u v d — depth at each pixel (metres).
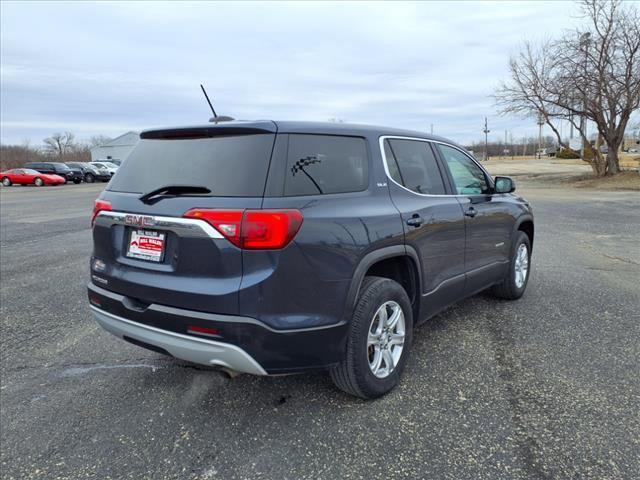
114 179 3.16
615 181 22.86
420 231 3.30
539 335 4.05
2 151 72.44
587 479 2.29
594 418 2.79
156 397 3.18
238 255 2.44
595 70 22.64
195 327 2.52
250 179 2.51
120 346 4.06
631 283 5.69
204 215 2.48
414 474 2.36
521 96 24.95
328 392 3.19
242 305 2.44
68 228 11.41
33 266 7.18
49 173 35.16
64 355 3.89
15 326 4.55
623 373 3.34
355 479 2.34
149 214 2.71
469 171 4.29
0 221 12.95
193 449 2.61
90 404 3.11
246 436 2.71
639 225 10.62
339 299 2.69
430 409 2.93
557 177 28.25
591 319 4.44
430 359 3.62
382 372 3.08
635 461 2.42
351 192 2.92
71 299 5.42
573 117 24.97
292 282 2.50
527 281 5.46
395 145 3.42
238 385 3.32
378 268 3.24
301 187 2.63
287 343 2.51
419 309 3.42
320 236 2.59
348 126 3.11
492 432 2.68
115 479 2.39
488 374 3.37
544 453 2.49
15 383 3.42
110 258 2.99
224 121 2.95
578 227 10.45
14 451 2.64
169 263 2.66
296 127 2.76
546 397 3.04
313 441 2.64
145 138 3.16
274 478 2.36
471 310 4.74
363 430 2.73
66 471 2.46
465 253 3.94
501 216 4.50
